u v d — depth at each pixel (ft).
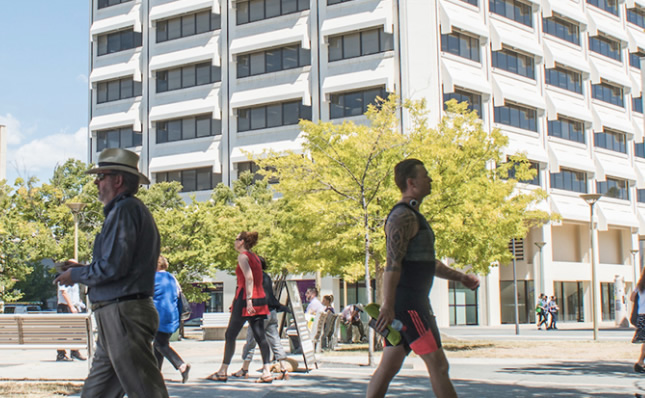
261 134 163.02
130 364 16.33
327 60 154.71
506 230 71.82
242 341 86.94
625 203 193.36
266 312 35.24
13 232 111.45
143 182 17.71
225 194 148.15
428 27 145.89
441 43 147.84
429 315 17.25
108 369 17.06
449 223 67.56
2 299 111.24
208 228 121.19
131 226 16.44
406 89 145.48
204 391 31.27
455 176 68.95
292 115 160.25
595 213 180.96
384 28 146.82
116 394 17.33
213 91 169.78
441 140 72.54
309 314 65.62
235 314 35.35
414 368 44.88
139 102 180.34
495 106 158.20
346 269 70.08
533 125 167.12
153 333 16.84
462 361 52.08
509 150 157.28
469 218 69.10
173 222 119.03
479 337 99.25
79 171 124.47
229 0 167.43
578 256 181.57
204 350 66.13
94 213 123.85
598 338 91.86
